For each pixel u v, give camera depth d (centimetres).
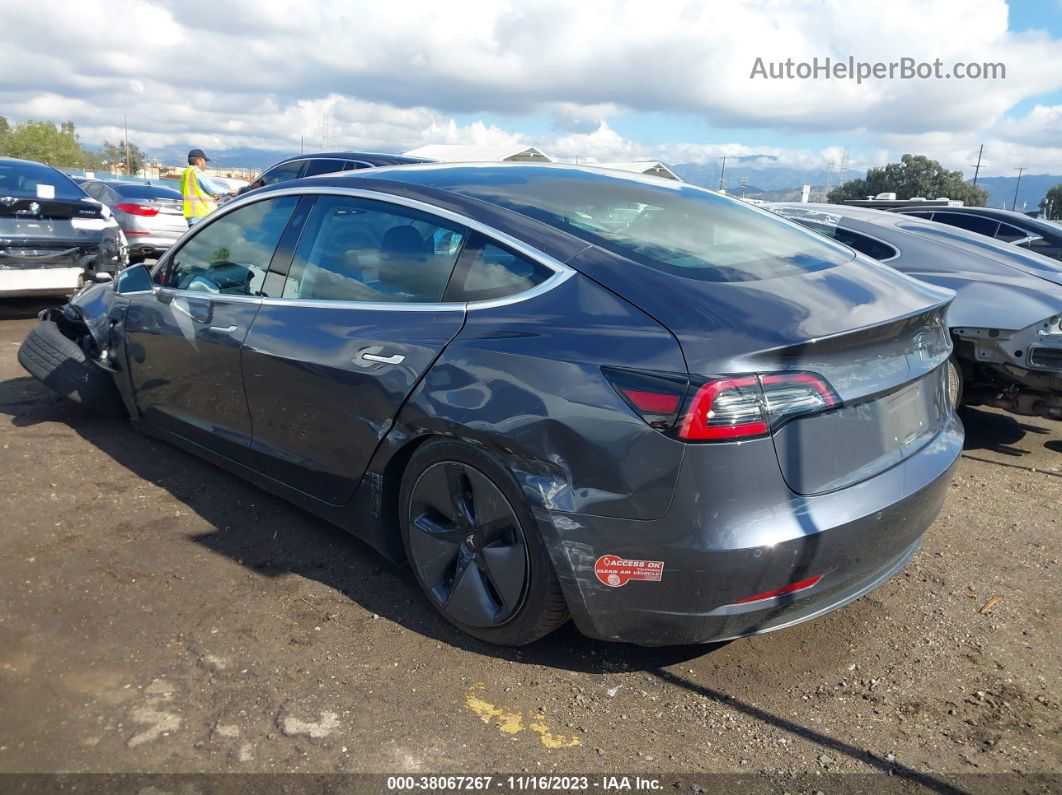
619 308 250
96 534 353
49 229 732
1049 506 434
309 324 325
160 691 253
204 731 237
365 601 310
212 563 333
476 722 246
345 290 322
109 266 777
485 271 283
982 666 283
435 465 279
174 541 350
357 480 312
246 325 351
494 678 267
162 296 404
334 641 284
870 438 253
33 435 468
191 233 412
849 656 287
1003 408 518
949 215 1045
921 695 266
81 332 501
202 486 407
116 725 237
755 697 263
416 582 326
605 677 271
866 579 267
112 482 408
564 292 262
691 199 341
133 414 447
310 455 330
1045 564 363
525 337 259
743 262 280
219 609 300
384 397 289
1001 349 496
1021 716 257
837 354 239
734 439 225
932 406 287
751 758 236
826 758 236
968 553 372
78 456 440
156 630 285
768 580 234
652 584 239
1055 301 497
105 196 1290
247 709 247
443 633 291
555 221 288
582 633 271
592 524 241
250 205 382
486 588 276
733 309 241
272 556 341
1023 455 525
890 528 255
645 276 257
